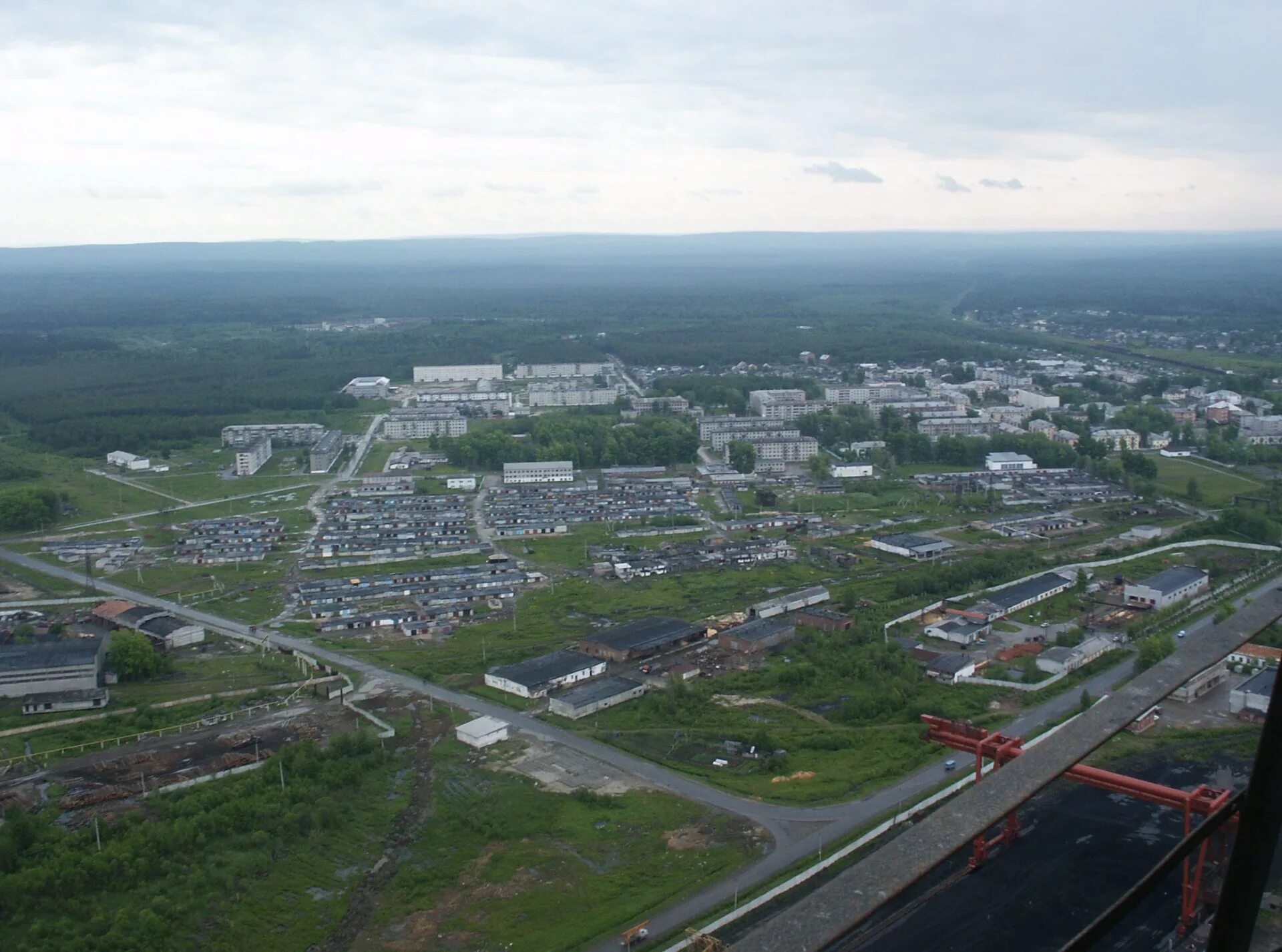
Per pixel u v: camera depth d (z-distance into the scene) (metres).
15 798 131.88
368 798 132.50
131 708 162.75
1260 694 150.88
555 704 160.25
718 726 153.75
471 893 110.75
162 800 130.38
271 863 116.94
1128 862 112.69
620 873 113.88
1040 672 169.38
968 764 138.38
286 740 149.75
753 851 117.69
